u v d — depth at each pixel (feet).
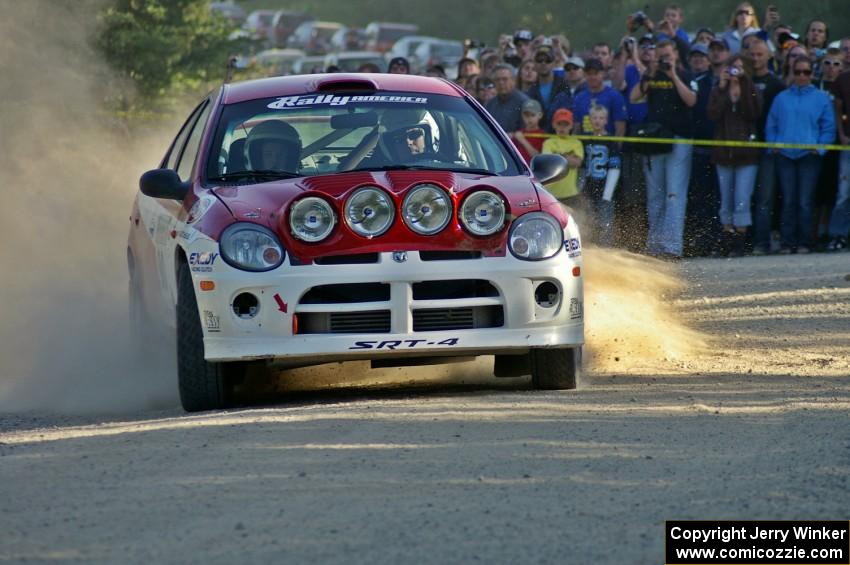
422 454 59.00
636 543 46.03
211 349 74.74
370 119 86.07
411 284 74.33
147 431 66.08
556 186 164.35
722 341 107.86
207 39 300.40
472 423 66.08
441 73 200.23
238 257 74.38
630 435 63.16
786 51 184.03
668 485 53.62
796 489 52.70
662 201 173.17
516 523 48.37
